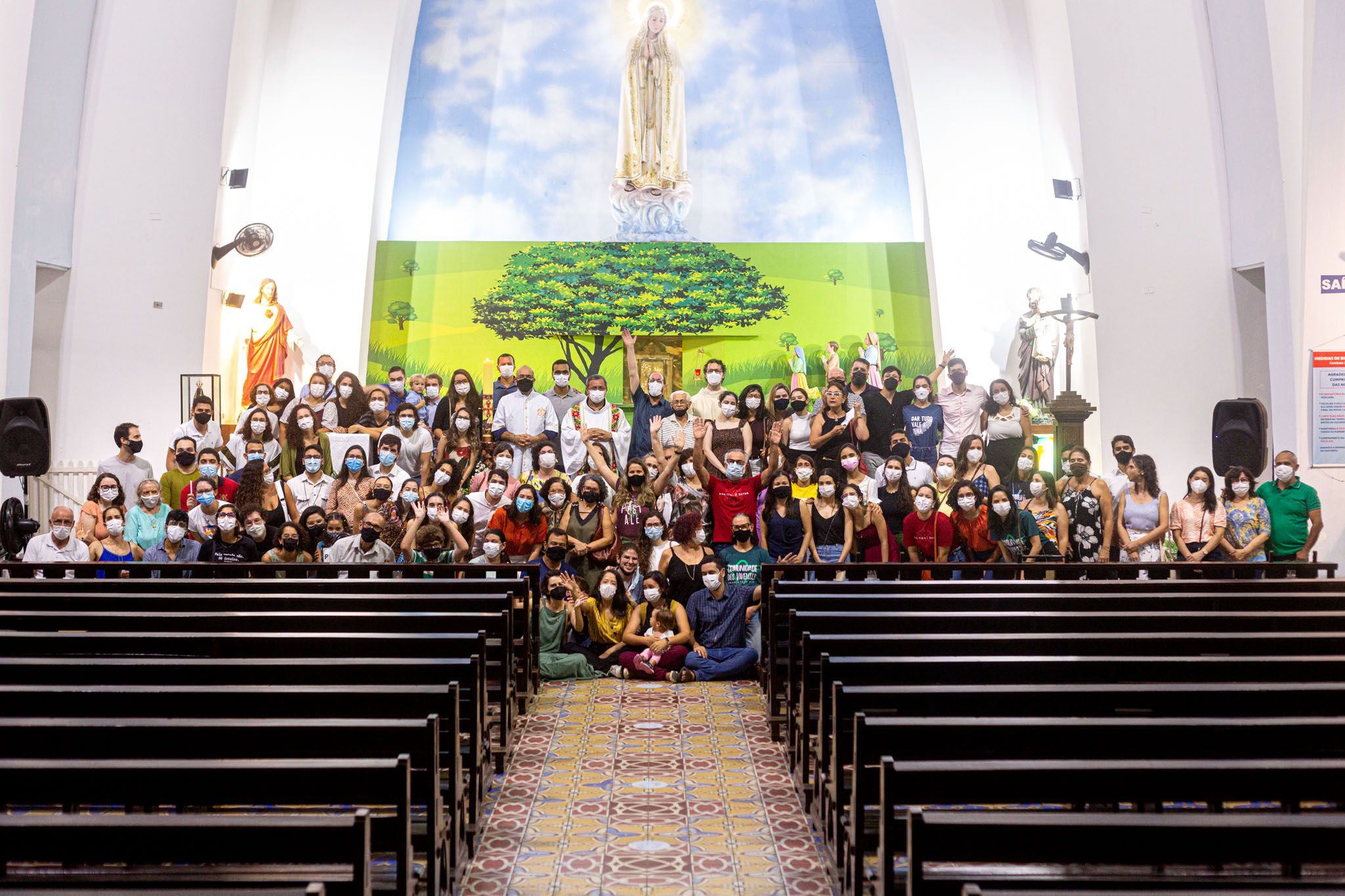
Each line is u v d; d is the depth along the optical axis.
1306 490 9.73
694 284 15.69
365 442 11.77
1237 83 12.18
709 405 12.79
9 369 11.98
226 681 4.74
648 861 5.05
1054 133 14.83
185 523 9.11
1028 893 2.93
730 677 8.90
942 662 4.89
